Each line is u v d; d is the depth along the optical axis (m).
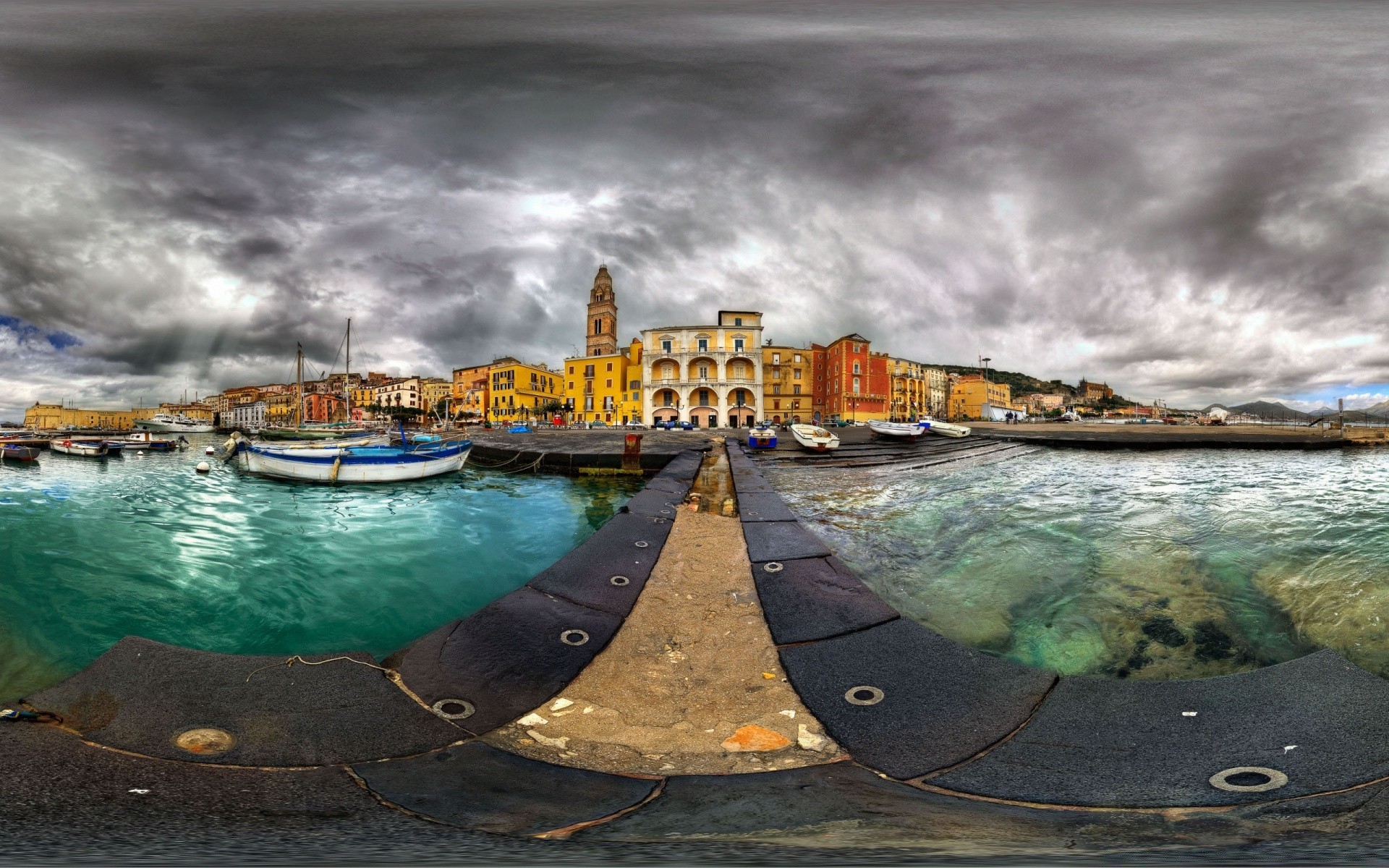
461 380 91.00
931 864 1.41
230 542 10.51
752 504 10.35
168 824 1.73
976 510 11.36
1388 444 26.56
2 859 1.35
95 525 11.78
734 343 59.84
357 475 18.91
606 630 4.74
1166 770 2.41
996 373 188.25
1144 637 5.21
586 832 1.85
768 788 2.44
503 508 14.51
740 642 4.57
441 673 3.82
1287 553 7.43
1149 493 13.31
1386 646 4.71
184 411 129.00
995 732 2.97
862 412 63.59
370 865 1.39
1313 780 2.18
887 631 4.53
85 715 2.80
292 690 3.24
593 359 69.75
